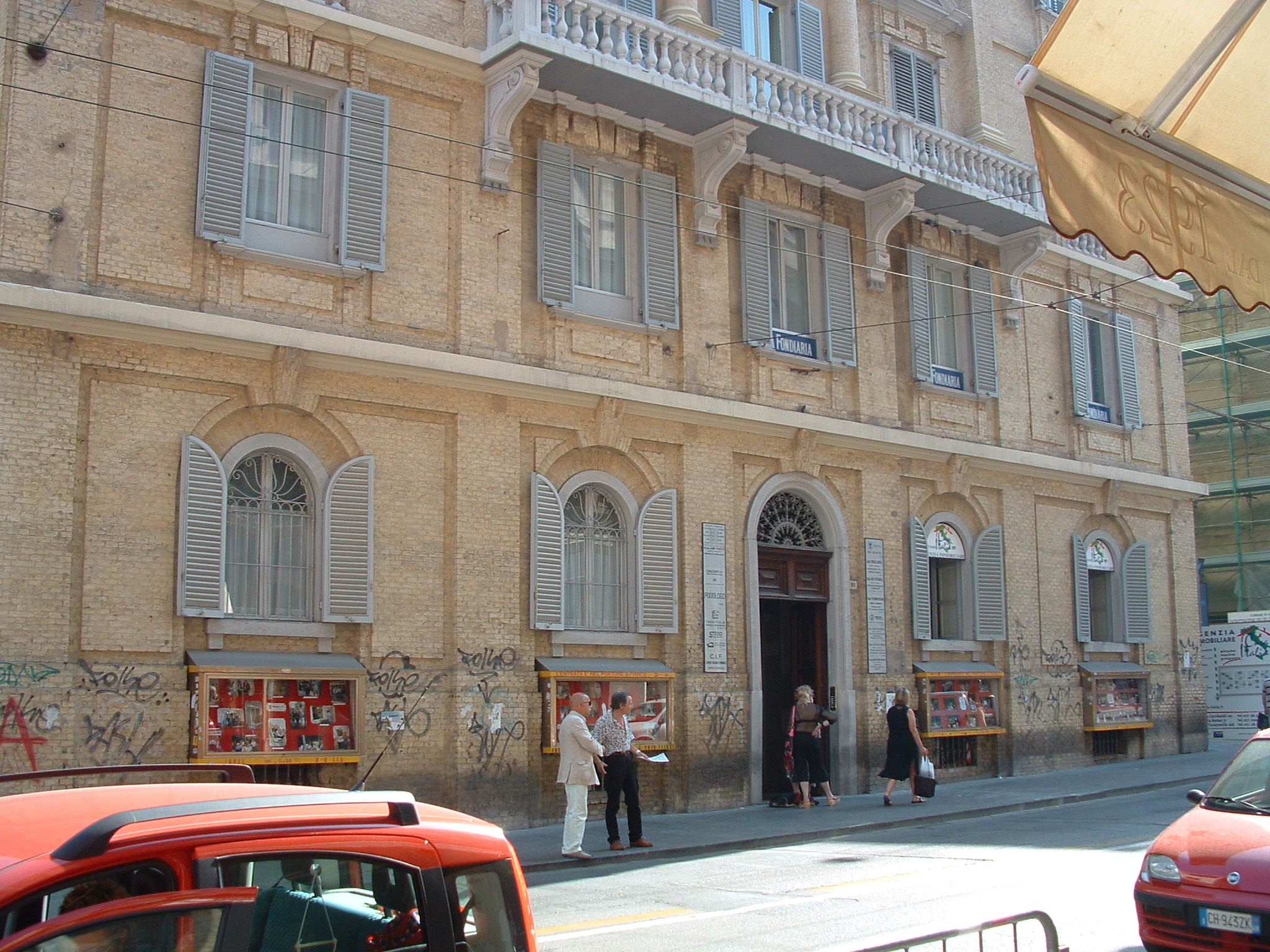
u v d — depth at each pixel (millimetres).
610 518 19156
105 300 14289
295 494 16078
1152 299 29469
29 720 13422
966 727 23188
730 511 20172
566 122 18828
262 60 16172
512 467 17625
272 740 15039
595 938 9703
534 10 17500
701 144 20297
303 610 15898
